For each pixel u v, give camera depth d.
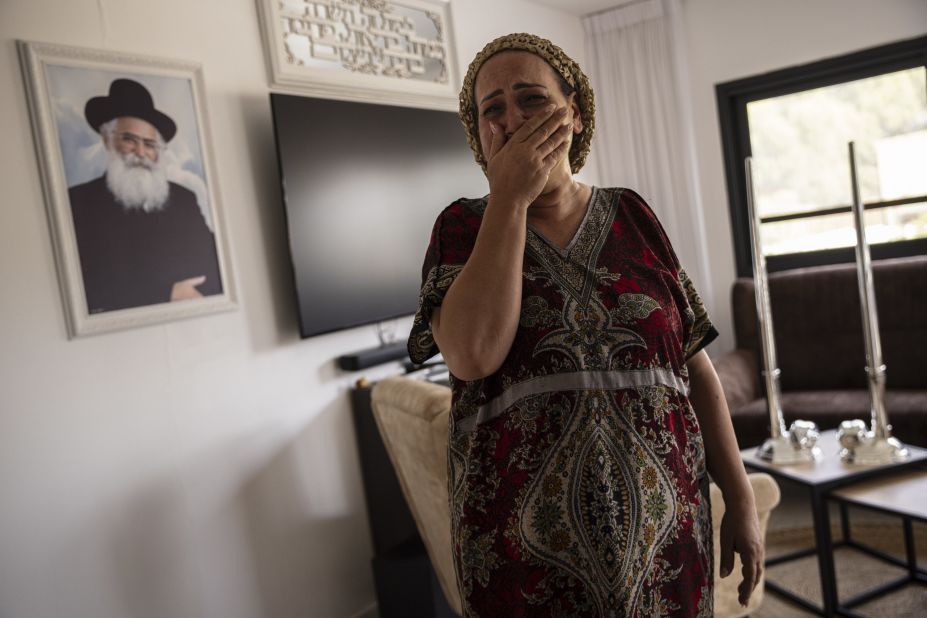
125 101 2.10
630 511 0.75
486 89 0.80
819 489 2.02
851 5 3.71
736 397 3.30
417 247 2.95
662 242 0.88
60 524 1.91
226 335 2.34
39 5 1.94
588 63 4.35
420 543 2.45
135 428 2.09
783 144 4.05
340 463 2.66
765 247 4.16
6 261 1.85
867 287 2.14
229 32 2.41
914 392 3.16
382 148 2.83
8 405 1.84
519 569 0.75
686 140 4.14
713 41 4.12
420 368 2.93
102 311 2.01
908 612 2.12
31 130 1.91
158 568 2.11
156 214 2.15
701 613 0.84
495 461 0.77
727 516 0.96
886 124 3.74
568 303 0.77
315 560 2.54
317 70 2.66
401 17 3.01
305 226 2.52
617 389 0.76
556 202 0.83
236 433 2.34
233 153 2.41
